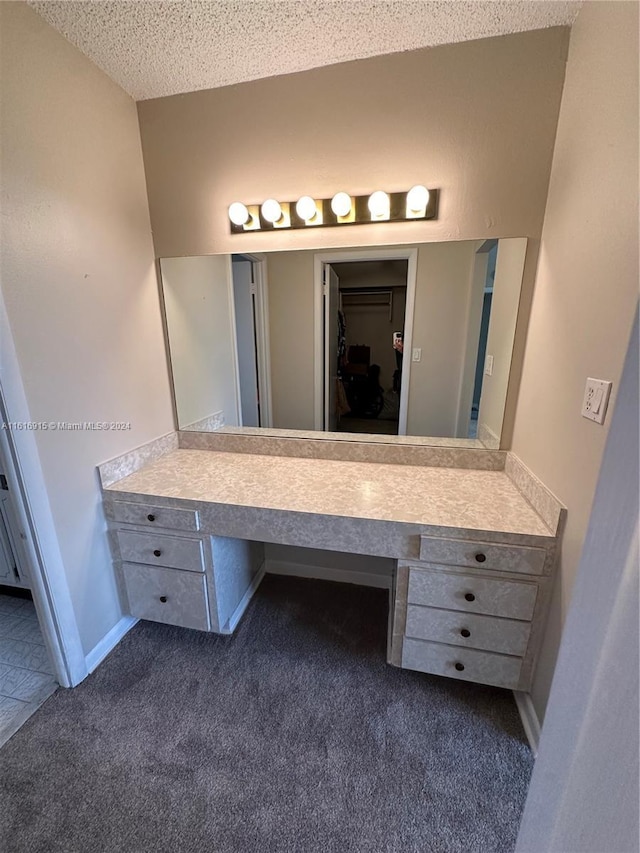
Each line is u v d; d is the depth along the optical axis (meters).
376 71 1.42
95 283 1.47
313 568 2.14
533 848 0.58
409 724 1.31
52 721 1.32
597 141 1.04
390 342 1.75
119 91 1.54
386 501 1.42
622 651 0.41
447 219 1.52
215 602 1.59
